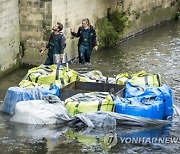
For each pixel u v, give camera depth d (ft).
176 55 71.00
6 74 59.00
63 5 63.26
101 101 45.03
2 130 42.57
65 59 57.77
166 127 44.34
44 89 47.11
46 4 60.49
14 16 60.13
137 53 71.51
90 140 41.19
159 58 69.00
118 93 46.44
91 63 65.16
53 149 39.40
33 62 61.82
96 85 48.78
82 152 38.99
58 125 43.93
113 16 75.92
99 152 39.09
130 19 82.23
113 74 60.64
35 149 39.34
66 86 48.11
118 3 77.92
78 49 65.05
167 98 46.47
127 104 44.78
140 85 48.19
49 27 60.95
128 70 62.64
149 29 89.30
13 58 60.44
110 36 73.97
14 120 44.39
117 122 44.19
